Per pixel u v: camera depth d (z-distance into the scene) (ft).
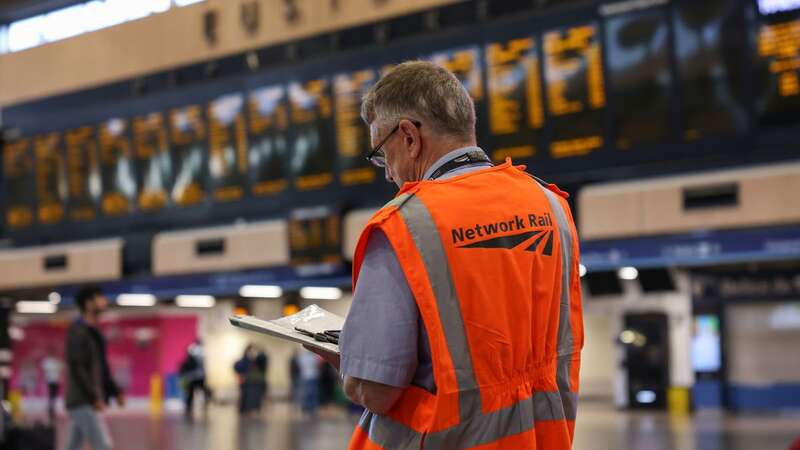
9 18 58.95
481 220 6.36
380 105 6.97
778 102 34.65
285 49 47.75
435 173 6.76
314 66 46.44
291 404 89.61
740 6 35.12
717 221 38.63
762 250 37.91
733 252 38.50
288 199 47.78
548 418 6.50
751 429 50.01
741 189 38.01
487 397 6.12
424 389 6.17
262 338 101.71
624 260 41.19
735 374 70.90
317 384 74.08
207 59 49.08
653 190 39.91
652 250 40.52
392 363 6.05
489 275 6.25
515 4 40.45
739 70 35.27
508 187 6.69
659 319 69.56
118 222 53.42
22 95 56.18
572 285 7.15
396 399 6.17
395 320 6.09
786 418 59.98
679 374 69.31
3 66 57.06
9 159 57.11
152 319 98.02
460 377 6.04
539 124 39.65
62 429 53.93
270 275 53.21
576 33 38.65
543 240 6.66
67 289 62.08
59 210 55.42
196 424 59.98
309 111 46.75
